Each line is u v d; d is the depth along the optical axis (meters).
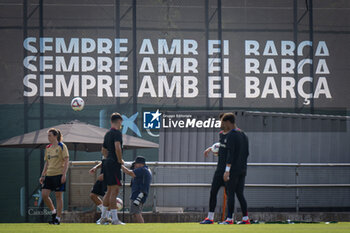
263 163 42.66
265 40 77.44
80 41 75.31
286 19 78.12
